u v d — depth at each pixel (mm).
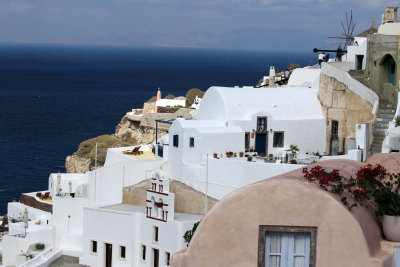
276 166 44406
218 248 18375
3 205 88625
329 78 54312
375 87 51531
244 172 45906
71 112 190250
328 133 54188
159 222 46188
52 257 50281
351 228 18000
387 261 18250
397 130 40781
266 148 52750
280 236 18422
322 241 18125
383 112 47875
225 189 47000
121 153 61094
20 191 96438
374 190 20391
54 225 54344
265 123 52625
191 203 48562
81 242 52375
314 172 20469
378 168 21438
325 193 18156
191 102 97250
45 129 155875
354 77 54938
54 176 62250
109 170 54438
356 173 21688
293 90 55719
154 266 46781
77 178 60406
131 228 47625
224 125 51594
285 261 18438
